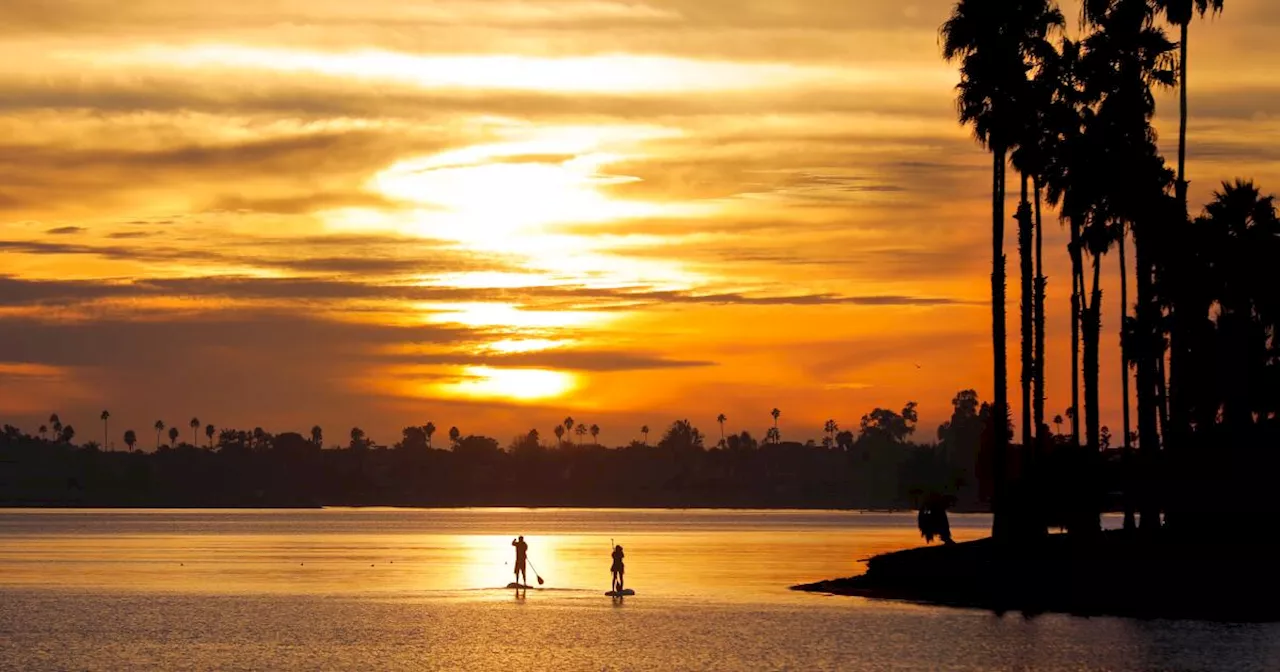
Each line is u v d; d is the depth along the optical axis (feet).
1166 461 333.42
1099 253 337.72
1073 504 318.86
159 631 249.55
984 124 320.70
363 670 200.44
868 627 240.53
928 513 353.51
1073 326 353.31
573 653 214.48
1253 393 359.87
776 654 209.36
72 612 287.48
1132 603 268.82
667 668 198.08
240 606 299.38
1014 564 297.53
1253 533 318.24
